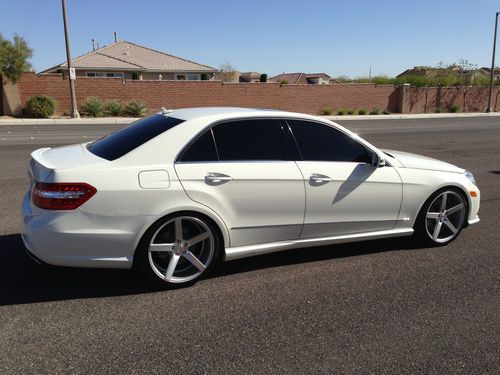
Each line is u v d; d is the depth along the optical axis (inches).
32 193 155.5
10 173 354.9
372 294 163.3
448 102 1530.5
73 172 147.9
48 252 148.6
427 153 514.9
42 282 166.7
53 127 839.1
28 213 155.5
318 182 178.4
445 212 210.5
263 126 175.5
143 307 150.7
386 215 196.2
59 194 146.5
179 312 148.3
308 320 144.7
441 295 163.3
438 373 119.6
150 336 134.1
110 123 982.4
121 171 151.9
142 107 1123.9
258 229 173.5
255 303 155.3
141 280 169.8
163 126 167.9
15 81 1039.6
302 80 2731.3
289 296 160.9
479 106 1579.7
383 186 191.9
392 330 139.6
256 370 119.3
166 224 157.9
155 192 153.7
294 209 176.6
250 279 173.8
